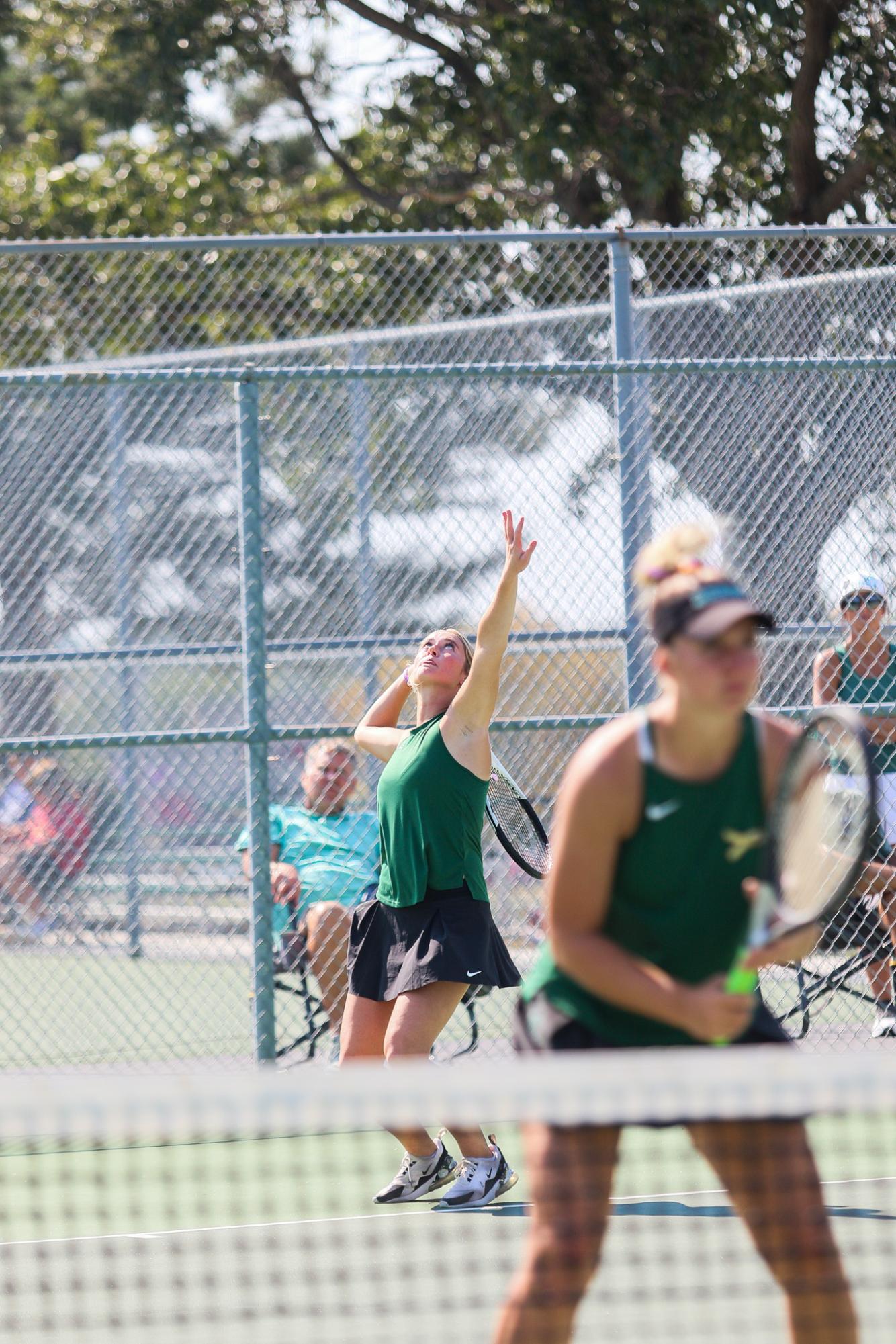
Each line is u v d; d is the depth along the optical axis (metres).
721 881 9.57
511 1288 9.45
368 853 24.41
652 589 9.42
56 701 29.95
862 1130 19.64
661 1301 13.34
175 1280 14.02
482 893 16.80
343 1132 20.84
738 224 50.44
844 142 49.78
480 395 27.09
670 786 9.25
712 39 45.97
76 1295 14.06
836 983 23.66
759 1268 14.34
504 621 16.36
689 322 28.16
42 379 21.05
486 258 37.34
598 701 25.97
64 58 63.19
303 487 29.23
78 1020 26.94
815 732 9.45
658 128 46.53
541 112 46.97
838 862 10.36
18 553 29.48
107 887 27.22
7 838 26.41
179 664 29.39
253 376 21.61
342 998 22.83
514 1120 9.20
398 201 58.66
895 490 25.00
